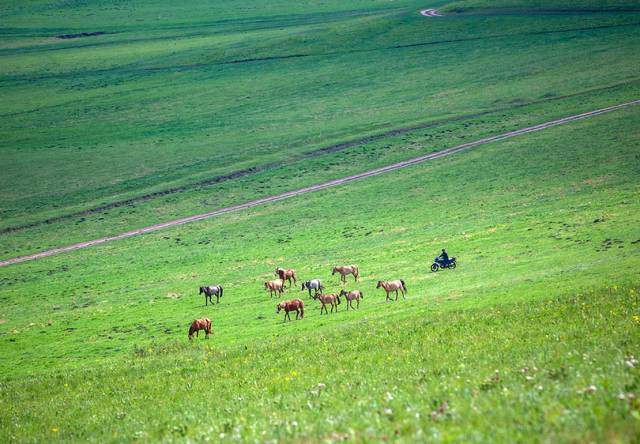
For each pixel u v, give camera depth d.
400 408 14.37
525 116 126.94
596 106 125.06
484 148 111.00
